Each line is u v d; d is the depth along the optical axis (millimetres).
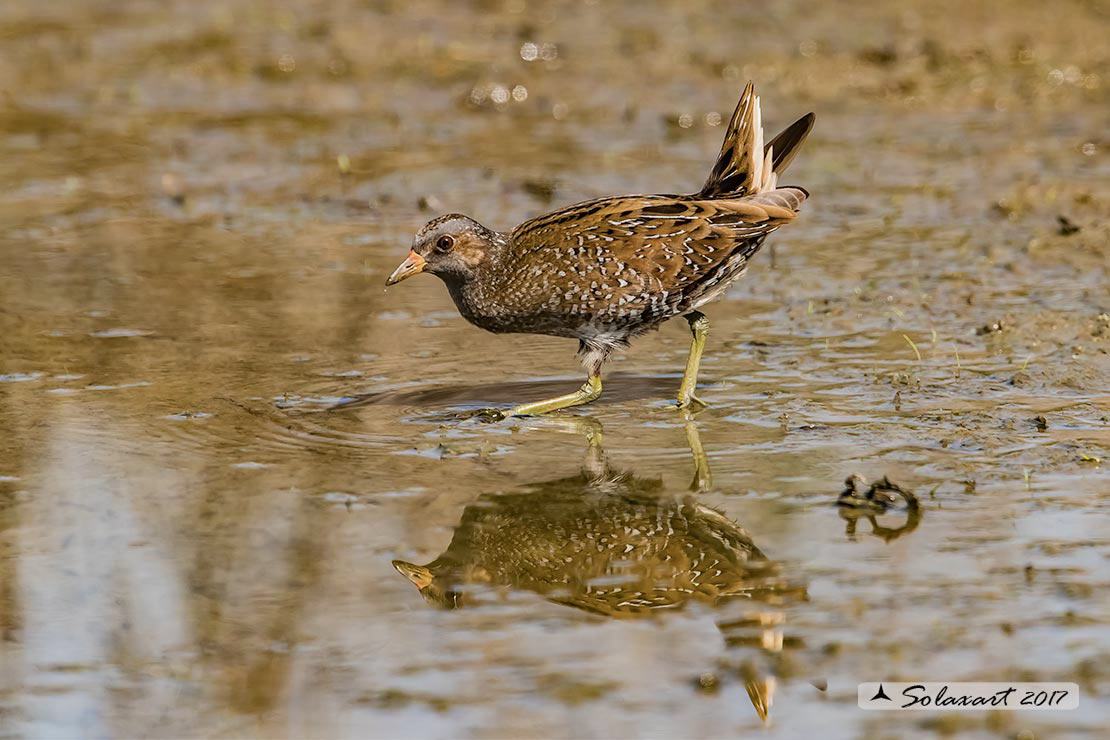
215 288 19266
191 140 26891
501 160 25453
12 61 31812
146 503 12625
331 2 36500
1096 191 22141
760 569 11266
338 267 20250
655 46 32156
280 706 9594
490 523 12258
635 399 15320
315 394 15430
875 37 32094
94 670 10102
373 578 11305
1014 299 17891
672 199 15336
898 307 17891
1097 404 14398
